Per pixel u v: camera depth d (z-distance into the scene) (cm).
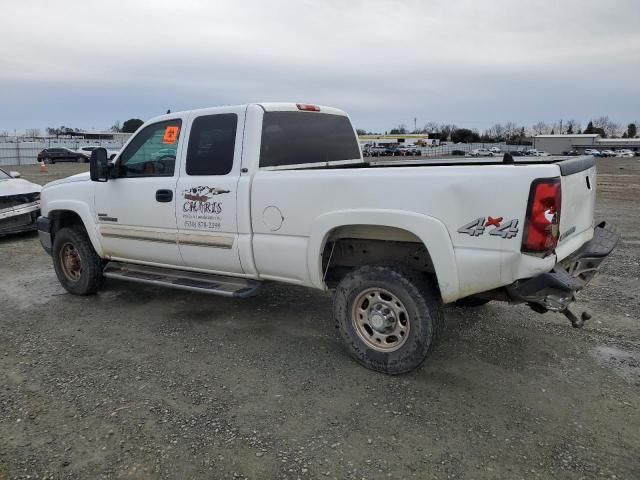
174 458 288
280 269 420
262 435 309
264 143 438
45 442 303
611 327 467
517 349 424
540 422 319
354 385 368
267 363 406
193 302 561
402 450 293
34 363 410
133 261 531
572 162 352
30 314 530
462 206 334
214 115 452
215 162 448
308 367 398
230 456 289
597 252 380
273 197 409
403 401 345
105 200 530
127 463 284
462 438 304
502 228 322
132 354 427
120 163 519
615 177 2708
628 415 325
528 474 271
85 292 580
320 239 387
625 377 374
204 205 450
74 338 462
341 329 398
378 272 372
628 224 1040
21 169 3641
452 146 9031
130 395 357
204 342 450
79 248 566
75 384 374
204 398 352
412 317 363
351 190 370
